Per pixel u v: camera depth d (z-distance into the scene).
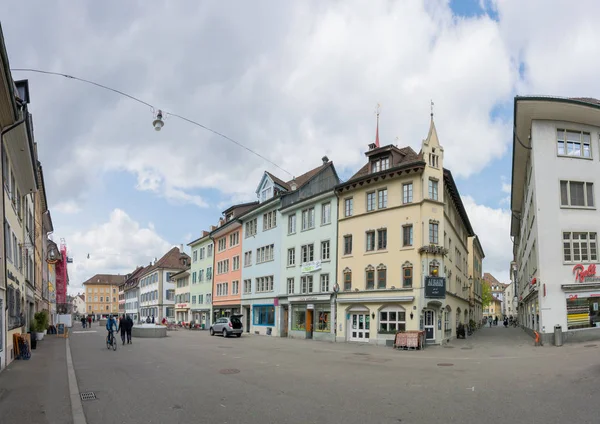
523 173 35.91
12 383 12.47
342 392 10.95
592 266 25.36
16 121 15.77
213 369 15.48
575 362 15.70
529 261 35.16
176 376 13.80
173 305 83.31
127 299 120.62
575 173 26.48
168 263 84.81
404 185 29.20
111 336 23.89
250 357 19.75
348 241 32.59
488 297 86.38
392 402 9.72
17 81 18.70
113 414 8.83
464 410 8.86
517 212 49.16
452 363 17.28
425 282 27.03
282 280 39.16
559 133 27.05
